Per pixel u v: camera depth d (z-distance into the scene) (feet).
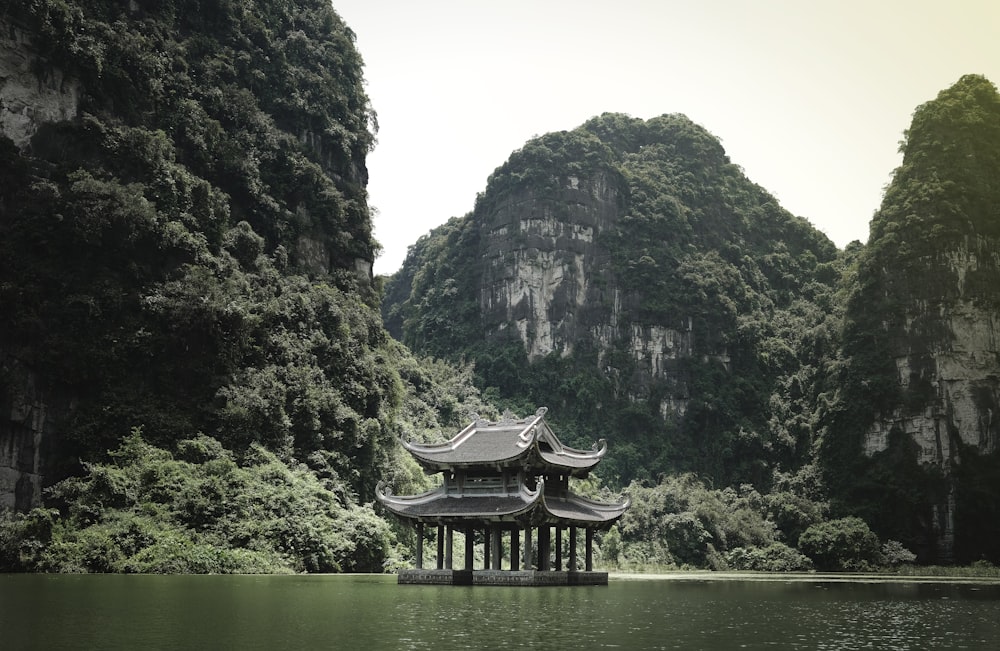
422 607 124.88
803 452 612.29
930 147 606.55
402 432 384.47
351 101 476.54
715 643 89.45
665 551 454.81
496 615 114.42
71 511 231.30
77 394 272.51
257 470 274.36
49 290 279.28
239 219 379.76
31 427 258.37
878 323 584.81
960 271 570.87
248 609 117.80
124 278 300.40
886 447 559.38
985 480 534.78
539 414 192.44
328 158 447.01
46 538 216.33
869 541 471.21
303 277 378.53
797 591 200.64
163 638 86.79
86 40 323.16
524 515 179.63
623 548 449.06
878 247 595.88
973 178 594.24
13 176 290.35
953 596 183.01
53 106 313.12
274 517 253.65
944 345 560.20
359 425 336.29
